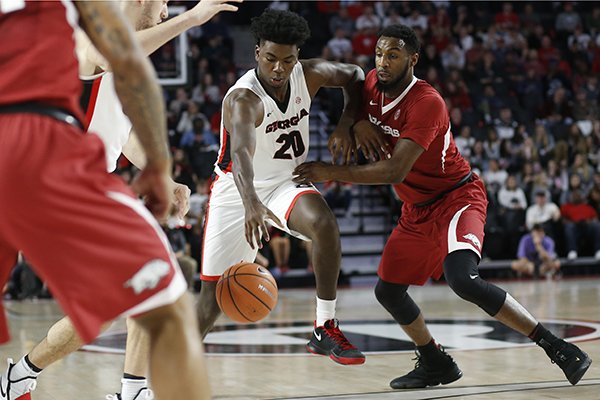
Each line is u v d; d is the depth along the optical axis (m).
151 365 3.36
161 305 3.29
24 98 3.25
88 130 5.62
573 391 6.67
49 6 3.31
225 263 6.72
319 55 27.34
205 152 21.92
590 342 9.92
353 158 7.24
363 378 7.73
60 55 3.32
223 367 8.55
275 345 10.44
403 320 7.22
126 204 3.26
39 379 7.98
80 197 3.17
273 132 6.66
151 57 17.69
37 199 3.14
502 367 8.16
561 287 19.36
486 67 27.27
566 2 30.53
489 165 23.17
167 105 23.92
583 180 24.09
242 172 5.99
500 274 22.30
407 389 7.09
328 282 6.46
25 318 14.82
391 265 7.24
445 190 7.18
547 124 25.61
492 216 22.44
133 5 5.42
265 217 5.93
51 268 3.17
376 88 7.10
